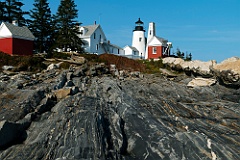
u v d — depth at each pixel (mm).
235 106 17656
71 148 10312
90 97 15203
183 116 15055
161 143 11508
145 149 11430
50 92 15664
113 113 13594
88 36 52156
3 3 51875
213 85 22062
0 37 37906
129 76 23859
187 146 11219
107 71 23984
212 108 16750
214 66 22641
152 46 52562
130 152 11469
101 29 55531
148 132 12367
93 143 10633
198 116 15375
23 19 52969
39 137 10977
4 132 10617
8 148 10422
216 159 10625
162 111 15117
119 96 16109
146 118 13555
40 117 12586
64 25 46781
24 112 12633
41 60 27203
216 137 12625
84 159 9844
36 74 21641
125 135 12281
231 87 21219
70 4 47156
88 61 28219
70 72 21328
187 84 22734
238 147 11875
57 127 11516
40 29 48562
